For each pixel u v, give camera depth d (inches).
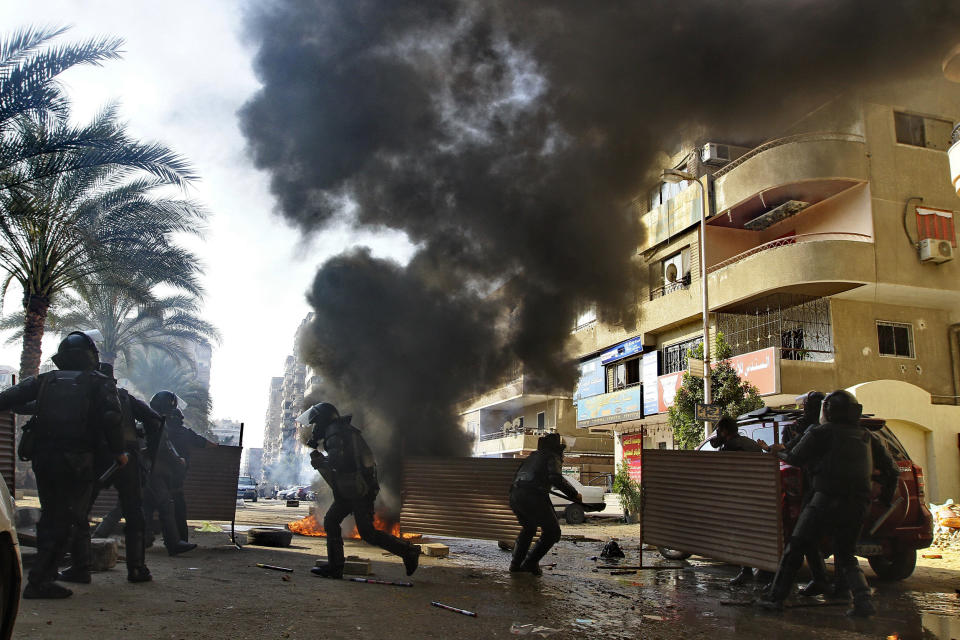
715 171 919.7
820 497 208.5
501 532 314.3
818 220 831.7
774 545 221.9
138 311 914.7
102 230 657.6
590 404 1151.0
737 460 242.7
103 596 180.9
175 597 185.8
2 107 475.5
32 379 191.6
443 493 335.3
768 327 866.1
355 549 342.3
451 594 220.4
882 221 762.8
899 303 808.9
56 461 181.8
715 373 683.4
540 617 191.2
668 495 282.0
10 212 539.8
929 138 800.9
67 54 483.2
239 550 311.4
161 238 692.7
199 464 339.3
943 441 725.3
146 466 251.6
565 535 496.1
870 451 213.2
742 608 216.2
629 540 473.7
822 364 769.6
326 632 156.6
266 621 163.3
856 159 766.5
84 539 200.4
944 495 712.4
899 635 183.6
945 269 770.2
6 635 118.0
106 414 188.9
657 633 177.3
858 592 205.5
